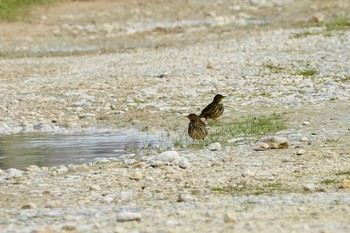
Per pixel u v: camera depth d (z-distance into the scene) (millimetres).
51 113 22344
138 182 14133
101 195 13289
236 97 22953
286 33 36625
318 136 17703
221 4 50312
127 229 10797
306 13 45094
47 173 15328
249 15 46281
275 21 43125
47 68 30281
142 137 19094
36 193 13570
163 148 17422
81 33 40781
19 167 16266
